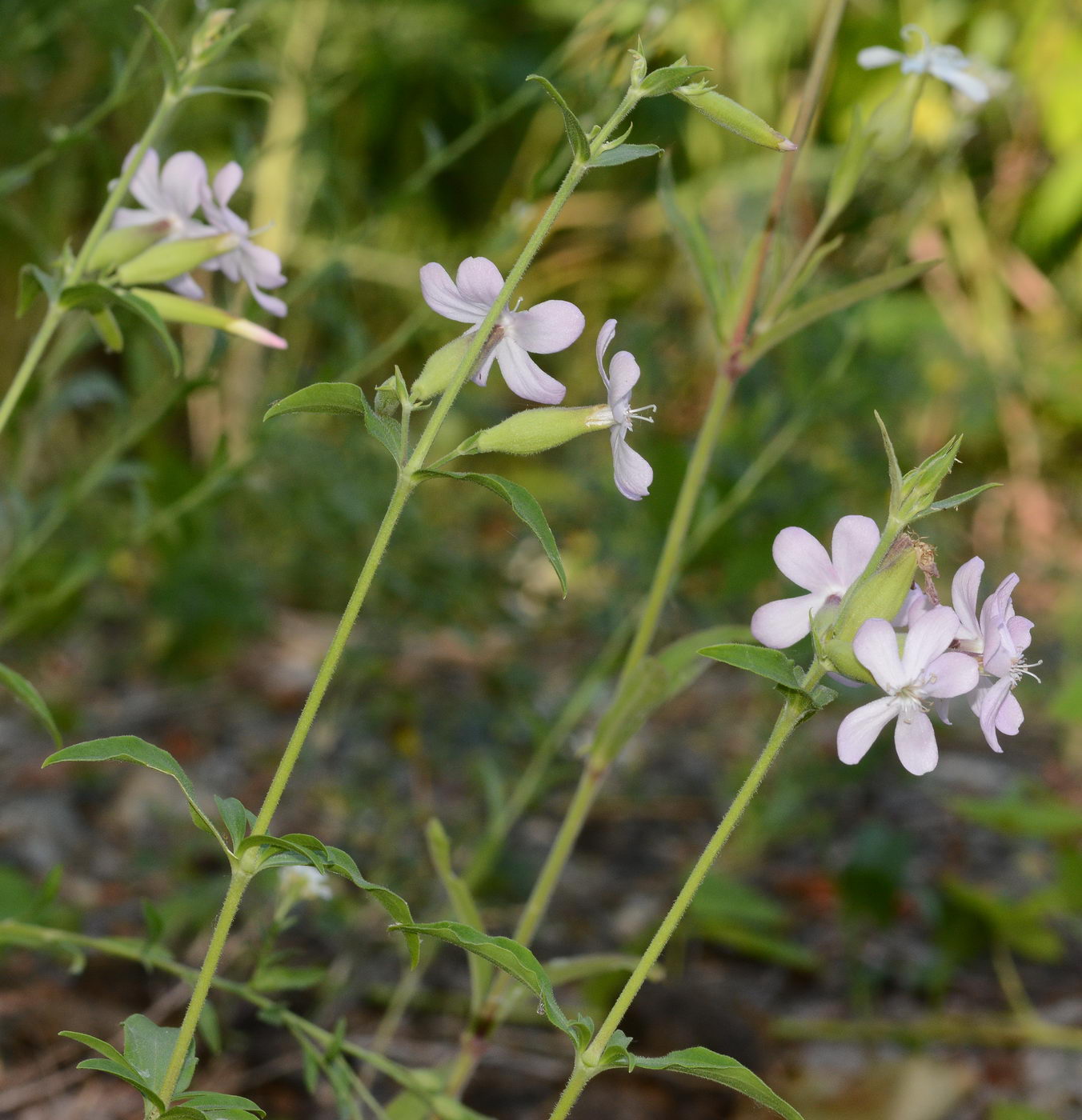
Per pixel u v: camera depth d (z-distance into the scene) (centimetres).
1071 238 238
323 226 145
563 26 210
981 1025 96
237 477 84
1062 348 238
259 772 126
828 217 72
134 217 66
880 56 71
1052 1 218
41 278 64
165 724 135
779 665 57
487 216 218
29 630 127
